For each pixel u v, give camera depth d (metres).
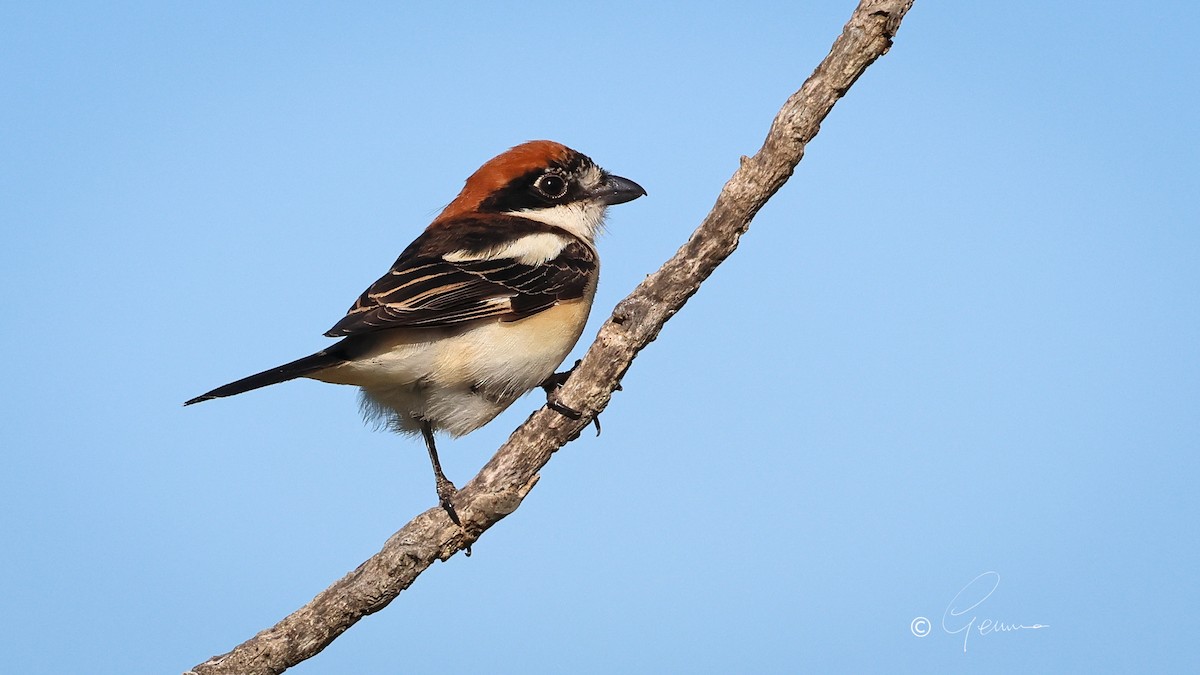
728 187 8.11
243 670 8.34
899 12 7.59
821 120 7.85
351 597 8.47
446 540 8.64
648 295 8.44
